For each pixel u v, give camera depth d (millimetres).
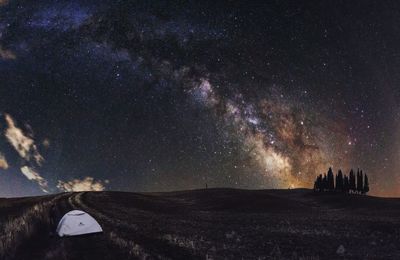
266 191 90438
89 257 13297
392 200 63312
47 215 26312
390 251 15766
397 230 23938
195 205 57062
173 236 19250
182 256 13414
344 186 79938
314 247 16781
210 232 22438
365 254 15023
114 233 19406
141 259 12586
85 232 18156
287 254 14852
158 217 33969
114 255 13477
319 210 49062
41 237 18266
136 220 28703
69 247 15367
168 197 74250
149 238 18156
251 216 37938
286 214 41344
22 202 42625
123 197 60094
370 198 66250
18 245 15961
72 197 50719
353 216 37438
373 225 26938
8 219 24406
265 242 18188
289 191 90188
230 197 63094
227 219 33594
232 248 16031
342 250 15383
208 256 13438
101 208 37750
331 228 25031
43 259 13180
